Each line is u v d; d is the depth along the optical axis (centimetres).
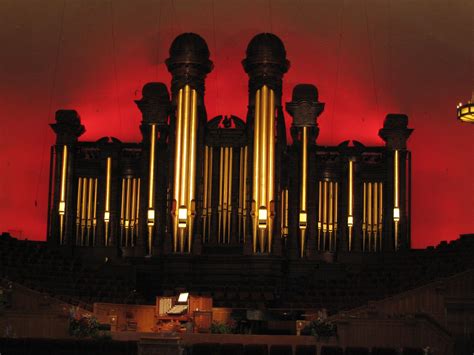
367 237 3497
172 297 2808
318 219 3516
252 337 2478
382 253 3462
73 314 2502
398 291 2986
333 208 3522
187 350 2334
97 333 2491
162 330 2647
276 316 2855
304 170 3488
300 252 3456
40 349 2338
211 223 3453
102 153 3588
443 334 2420
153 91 3569
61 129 3581
